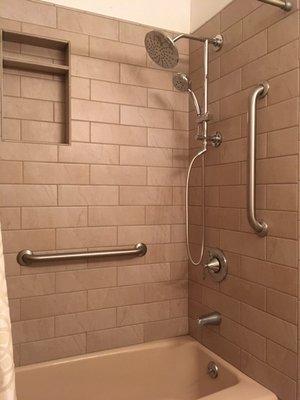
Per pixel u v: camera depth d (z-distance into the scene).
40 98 1.48
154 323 1.68
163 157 1.68
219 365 1.47
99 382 1.53
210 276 1.58
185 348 1.65
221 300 1.51
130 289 1.63
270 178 1.24
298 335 1.13
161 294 1.70
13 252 1.42
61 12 1.47
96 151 1.54
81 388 1.50
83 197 1.53
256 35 1.29
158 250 1.68
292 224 1.15
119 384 1.56
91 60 1.52
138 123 1.62
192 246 1.71
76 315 1.53
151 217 1.66
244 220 1.37
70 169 1.50
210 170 1.57
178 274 1.73
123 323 1.62
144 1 1.63
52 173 1.47
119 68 1.58
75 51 1.49
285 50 1.17
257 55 1.29
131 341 1.63
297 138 1.12
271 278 1.24
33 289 1.45
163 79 1.67
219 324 1.52
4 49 1.42
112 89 1.57
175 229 1.72
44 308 1.47
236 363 1.42
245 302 1.37
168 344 1.65
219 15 1.50
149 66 1.64
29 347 1.45
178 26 1.70
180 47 1.71
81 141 1.51
